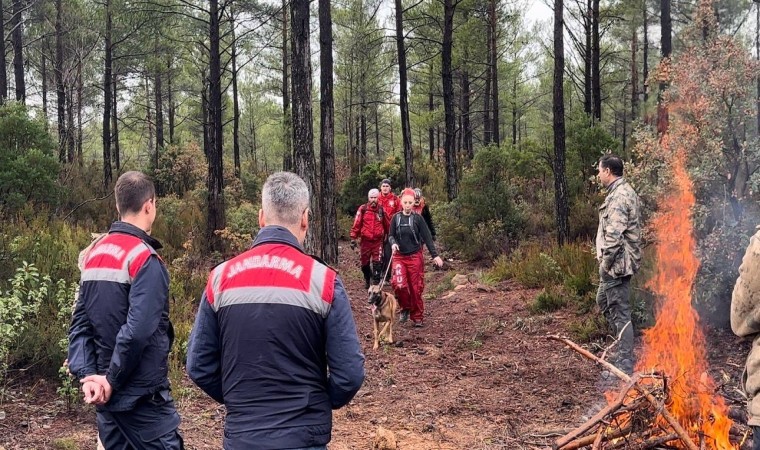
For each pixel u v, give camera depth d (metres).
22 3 21.73
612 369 3.82
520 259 11.41
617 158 5.85
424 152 44.38
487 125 33.44
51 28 22.77
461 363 6.78
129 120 37.56
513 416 5.16
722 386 4.18
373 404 5.59
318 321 2.47
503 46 27.73
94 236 3.27
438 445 4.62
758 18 18.31
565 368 6.30
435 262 8.60
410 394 5.82
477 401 5.55
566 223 11.31
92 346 3.11
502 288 10.40
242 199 21.62
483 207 13.71
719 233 6.43
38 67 26.42
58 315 6.14
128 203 3.21
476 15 24.31
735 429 3.83
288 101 28.66
